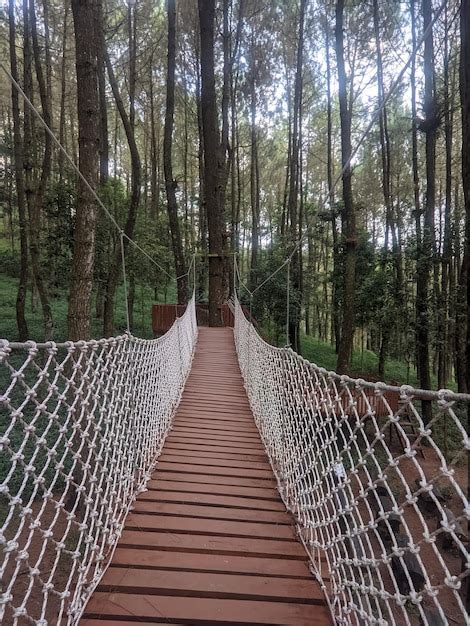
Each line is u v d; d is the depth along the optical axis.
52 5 13.80
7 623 2.19
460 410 7.28
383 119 11.12
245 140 20.81
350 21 12.46
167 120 10.64
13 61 7.70
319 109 17.92
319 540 1.92
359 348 18.19
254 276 14.69
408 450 1.05
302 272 13.38
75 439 3.00
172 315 10.20
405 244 8.32
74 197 7.87
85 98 3.79
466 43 3.43
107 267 8.26
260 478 2.71
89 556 1.69
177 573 1.67
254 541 1.94
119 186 9.54
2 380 5.78
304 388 2.40
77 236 3.83
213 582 1.63
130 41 10.95
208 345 8.21
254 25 15.72
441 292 8.15
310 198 20.28
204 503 2.29
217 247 11.05
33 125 8.81
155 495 2.36
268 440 3.23
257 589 1.60
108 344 1.95
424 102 7.97
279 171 23.45
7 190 13.77
